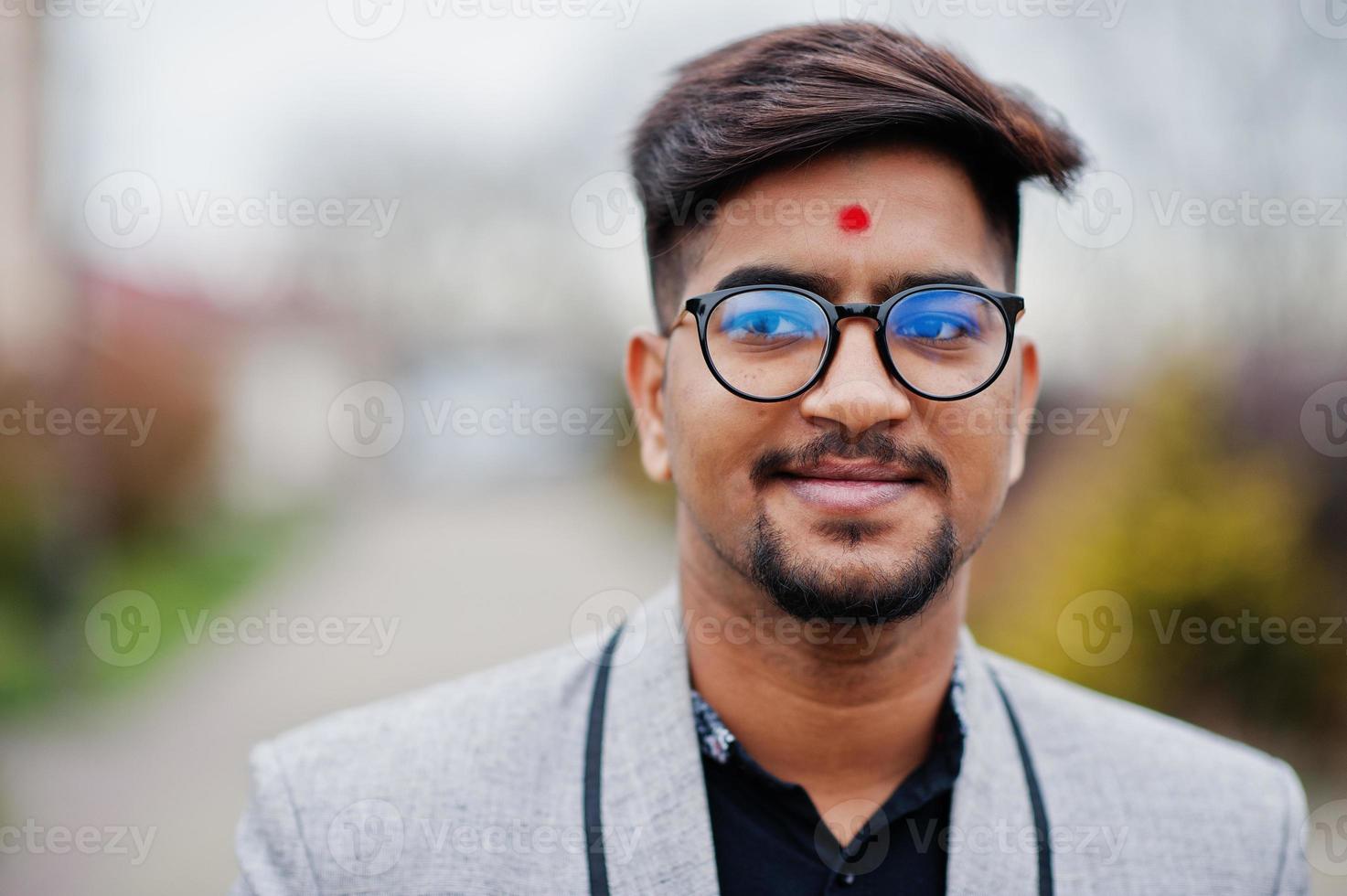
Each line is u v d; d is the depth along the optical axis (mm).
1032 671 1823
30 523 7492
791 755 1494
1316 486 4715
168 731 6074
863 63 1381
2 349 8742
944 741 1520
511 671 1728
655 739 1497
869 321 1338
